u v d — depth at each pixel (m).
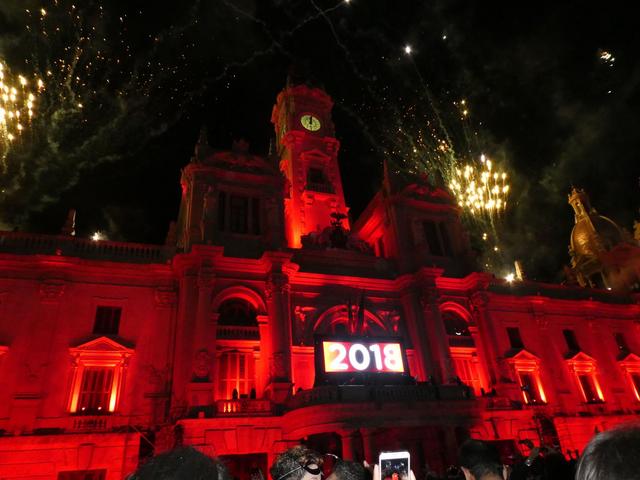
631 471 2.20
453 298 38.53
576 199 57.97
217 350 30.38
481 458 5.71
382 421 26.72
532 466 7.68
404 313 37.00
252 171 37.12
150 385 28.52
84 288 30.11
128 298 30.73
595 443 2.48
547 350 40.72
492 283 42.34
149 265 31.45
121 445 26.03
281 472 5.51
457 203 43.19
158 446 26.27
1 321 27.50
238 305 32.50
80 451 25.20
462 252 40.94
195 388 27.23
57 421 26.02
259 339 31.34
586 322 44.44
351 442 25.72
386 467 6.77
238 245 34.12
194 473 2.89
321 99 52.19
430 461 29.47
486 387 36.41
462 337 37.47
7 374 26.47
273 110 53.81
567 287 45.84
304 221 44.19
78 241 31.56
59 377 27.22
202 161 35.88
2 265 28.80
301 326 33.25
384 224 41.62
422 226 40.84
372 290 37.00
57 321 28.45
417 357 34.88
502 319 40.62
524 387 35.03
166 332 30.36
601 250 53.50
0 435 24.69
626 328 46.00
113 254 32.03
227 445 26.27
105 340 28.67
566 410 37.97
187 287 30.78
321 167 48.03
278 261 32.88
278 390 28.73
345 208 46.66
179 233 39.19
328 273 36.72
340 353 30.00
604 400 40.19
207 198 34.09
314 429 25.88
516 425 33.47
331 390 26.89
